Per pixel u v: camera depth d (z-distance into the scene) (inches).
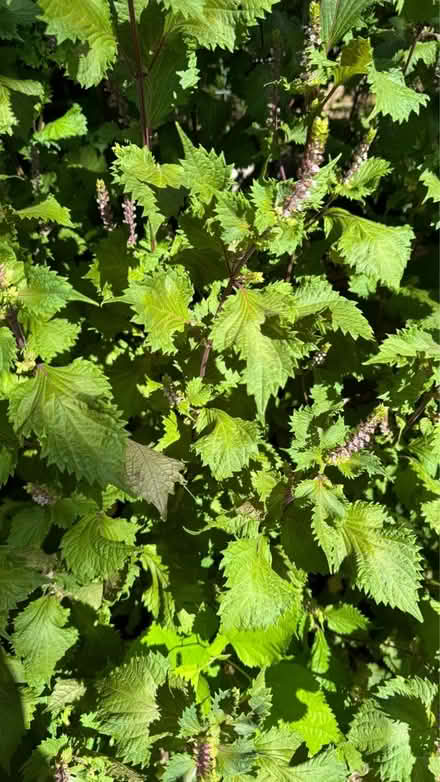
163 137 40.1
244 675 32.9
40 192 36.5
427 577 34.7
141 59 27.6
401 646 34.6
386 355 30.7
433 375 30.1
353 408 36.8
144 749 28.0
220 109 41.1
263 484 29.2
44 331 26.5
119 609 34.1
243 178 42.4
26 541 28.5
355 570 28.1
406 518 35.3
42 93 33.0
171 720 28.4
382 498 35.6
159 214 28.8
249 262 33.3
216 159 25.5
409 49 33.7
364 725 29.7
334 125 40.3
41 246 35.0
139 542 32.7
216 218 24.6
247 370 24.8
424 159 34.6
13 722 28.4
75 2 25.5
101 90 40.0
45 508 28.9
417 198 37.1
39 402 25.0
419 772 29.2
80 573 27.8
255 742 28.8
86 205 38.9
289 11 38.9
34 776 27.8
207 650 31.9
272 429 36.6
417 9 31.0
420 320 35.4
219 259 27.1
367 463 27.8
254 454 29.2
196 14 25.1
